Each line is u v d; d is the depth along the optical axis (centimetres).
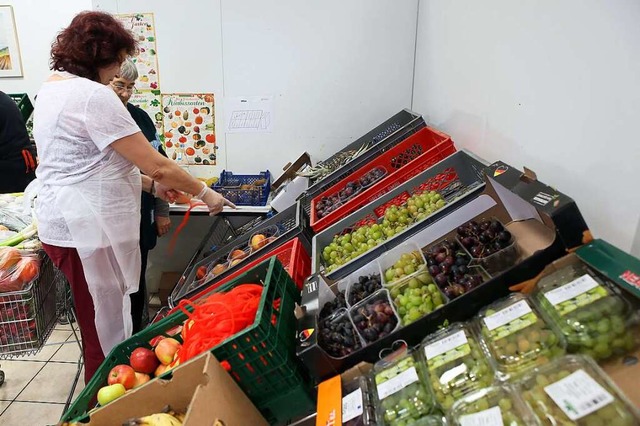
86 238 176
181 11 284
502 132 164
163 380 105
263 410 115
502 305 95
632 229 104
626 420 64
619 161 106
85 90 163
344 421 88
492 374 83
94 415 107
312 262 160
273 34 284
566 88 123
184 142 308
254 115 299
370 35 282
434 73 246
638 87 98
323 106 296
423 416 82
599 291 84
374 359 102
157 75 296
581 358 76
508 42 156
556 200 95
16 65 395
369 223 178
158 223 256
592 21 110
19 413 227
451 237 138
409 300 112
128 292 194
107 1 284
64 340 289
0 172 287
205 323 120
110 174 175
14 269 182
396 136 228
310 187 233
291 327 125
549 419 68
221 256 217
